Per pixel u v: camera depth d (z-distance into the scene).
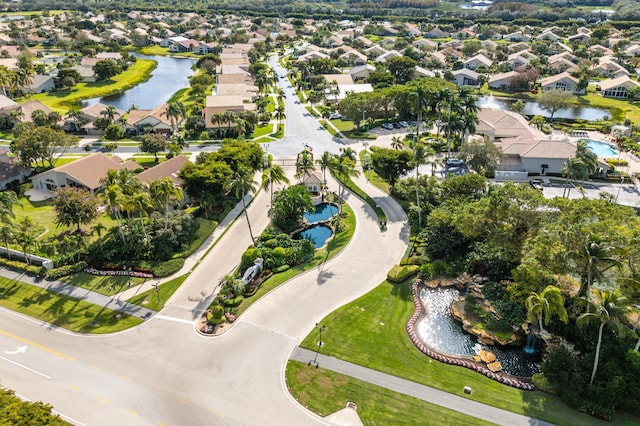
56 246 75.25
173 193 75.69
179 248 76.62
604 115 150.00
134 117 139.75
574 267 54.97
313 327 59.44
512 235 66.12
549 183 101.06
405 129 139.12
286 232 84.12
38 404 41.72
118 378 51.81
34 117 134.50
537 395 49.53
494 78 188.50
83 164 98.50
